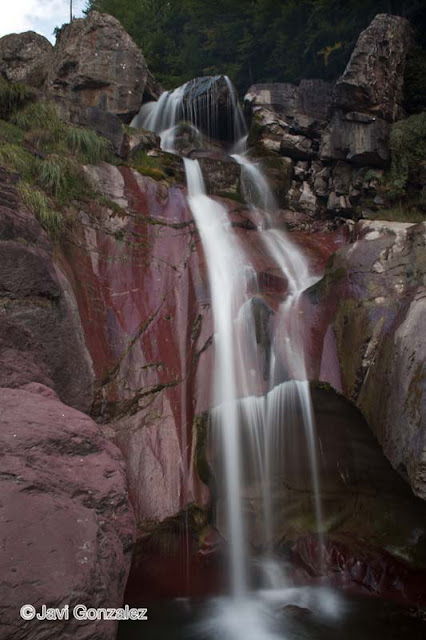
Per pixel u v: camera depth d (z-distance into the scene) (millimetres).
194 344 7523
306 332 7719
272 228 10781
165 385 7223
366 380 6934
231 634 5711
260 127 13398
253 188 11852
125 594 6301
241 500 6977
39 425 4551
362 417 6930
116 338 7270
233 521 6867
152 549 6465
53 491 4129
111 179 8664
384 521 7211
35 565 3576
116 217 8203
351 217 11977
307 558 7012
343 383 7152
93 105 13555
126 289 7707
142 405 7055
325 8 15664
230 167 11508
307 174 12883
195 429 7000
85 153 8852
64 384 6438
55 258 7184
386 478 7137
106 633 3713
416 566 6730
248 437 7137
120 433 6770
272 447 7211
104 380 6930
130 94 13688
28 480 4020
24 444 4301
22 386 5230
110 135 9898
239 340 7582
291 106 13672
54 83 13859
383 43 11828
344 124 11773
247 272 8430
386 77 11773
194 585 6590
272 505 7168
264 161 12586
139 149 10633
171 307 7809
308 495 7414
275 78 18734
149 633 5727
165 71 24141
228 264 8469
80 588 3629
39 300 6266
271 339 7594
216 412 7090
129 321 7473
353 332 7258
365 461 7254
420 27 13727
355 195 11805
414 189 11305
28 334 5793
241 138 14562
